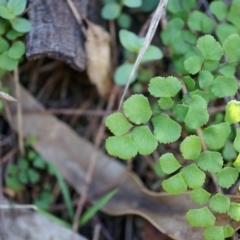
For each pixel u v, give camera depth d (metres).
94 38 0.50
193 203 0.47
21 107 0.52
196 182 0.43
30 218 0.50
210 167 0.43
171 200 0.48
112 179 0.50
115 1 0.52
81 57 0.49
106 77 0.52
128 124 0.44
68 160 0.51
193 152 0.44
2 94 0.45
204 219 0.44
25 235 0.49
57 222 0.50
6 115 0.52
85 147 0.51
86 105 0.53
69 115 0.53
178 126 0.44
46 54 0.48
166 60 0.52
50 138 0.52
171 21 0.49
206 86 0.45
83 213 0.51
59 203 0.52
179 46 0.48
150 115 0.44
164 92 0.44
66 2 0.49
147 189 0.49
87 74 0.52
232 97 0.49
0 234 0.49
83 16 0.50
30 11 0.48
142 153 0.44
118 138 0.44
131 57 0.52
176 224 0.47
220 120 0.49
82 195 0.50
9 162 0.52
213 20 0.50
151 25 0.46
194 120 0.44
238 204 0.44
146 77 0.52
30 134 0.52
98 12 0.51
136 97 0.44
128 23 0.52
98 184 0.50
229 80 0.45
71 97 0.54
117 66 0.53
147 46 0.47
